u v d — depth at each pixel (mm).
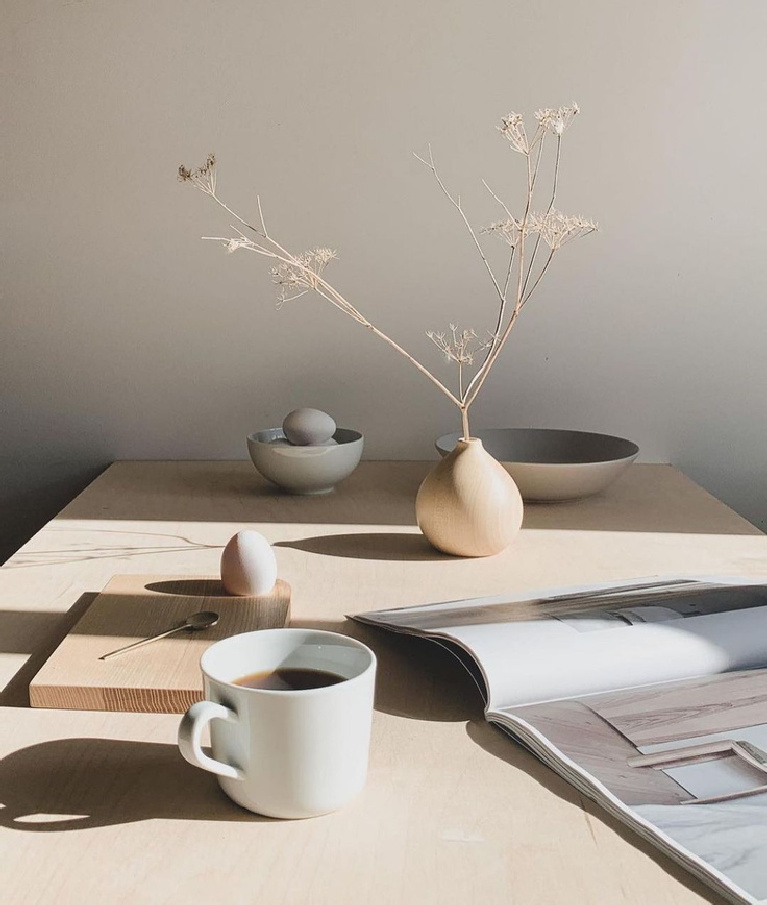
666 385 1555
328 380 1563
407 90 1468
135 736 659
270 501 1310
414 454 1586
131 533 1147
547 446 1469
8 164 1497
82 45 1463
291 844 539
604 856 528
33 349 1561
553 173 1488
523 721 646
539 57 1455
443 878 510
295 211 1508
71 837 542
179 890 499
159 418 1583
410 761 631
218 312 1543
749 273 1517
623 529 1179
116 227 1517
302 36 1455
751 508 1597
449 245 1512
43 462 1600
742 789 565
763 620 792
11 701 706
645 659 717
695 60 1450
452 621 793
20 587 947
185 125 1483
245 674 621
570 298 1525
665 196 1491
